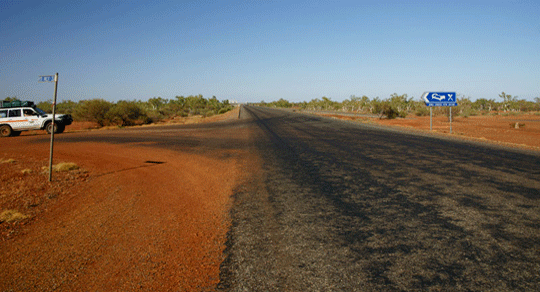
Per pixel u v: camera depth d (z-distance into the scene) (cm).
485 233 366
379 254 322
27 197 606
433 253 320
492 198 501
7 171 853
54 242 400
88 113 3109
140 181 730
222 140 1586
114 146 1412
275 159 951
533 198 497
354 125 2414
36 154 1204
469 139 1407
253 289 270
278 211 470
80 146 1433
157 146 1386
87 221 471
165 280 296
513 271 282
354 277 280
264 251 342
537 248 325
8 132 2027
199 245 369
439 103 1952
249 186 633
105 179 760
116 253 360
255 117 4319
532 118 4131
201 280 291
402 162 833
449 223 399
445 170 722
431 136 1546
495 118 4319
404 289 259
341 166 802
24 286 300
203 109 7912
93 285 295
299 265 307
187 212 494
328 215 444
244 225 422
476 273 280
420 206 469
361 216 434
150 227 436
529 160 848
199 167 880
